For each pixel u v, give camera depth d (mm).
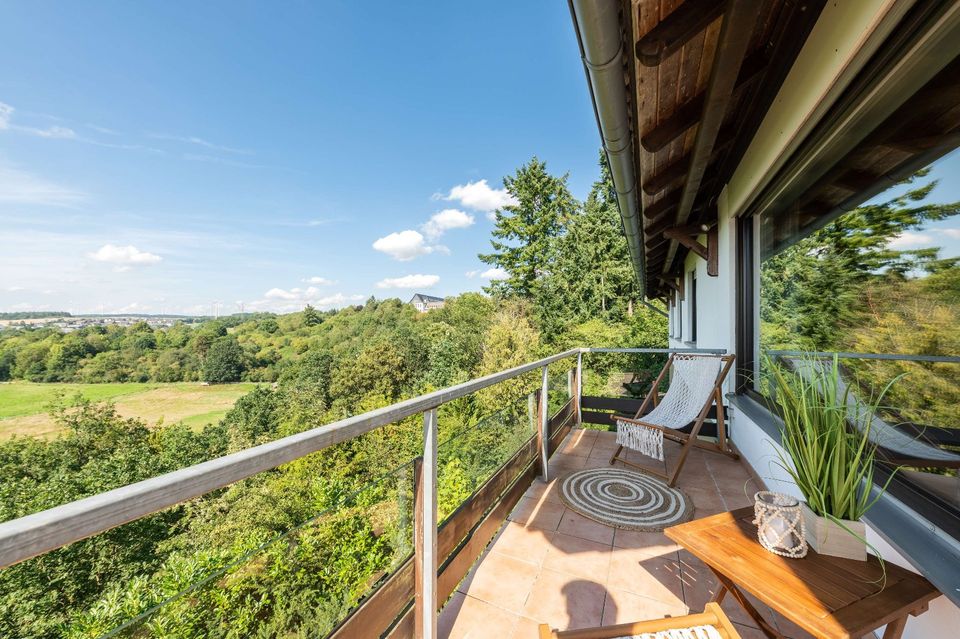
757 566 1164
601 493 2664
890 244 1595
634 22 1531
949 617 1103
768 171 2512
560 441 3576
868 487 1188
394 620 1298
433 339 35625
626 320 20688
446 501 1712
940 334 1349
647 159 2707
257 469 794
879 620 964
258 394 35594
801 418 1314
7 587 11219
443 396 1385
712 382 3314
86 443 23844
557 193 26844
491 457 2180
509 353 23078
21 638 11133
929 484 1366
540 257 26469
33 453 21984
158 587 1071
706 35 1764
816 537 1220
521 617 1655
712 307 4406
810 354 1855
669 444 3652
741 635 1553
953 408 1292
